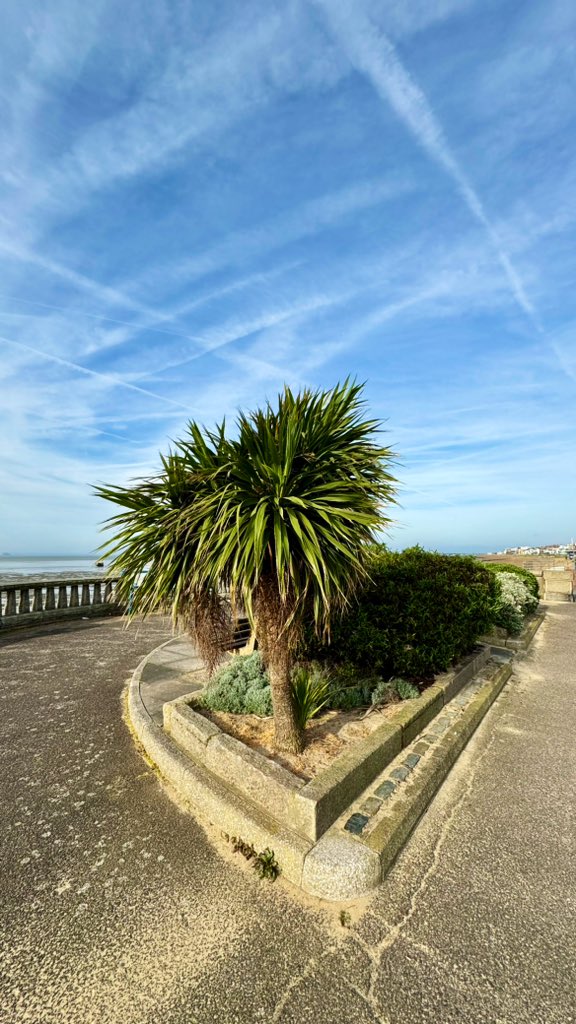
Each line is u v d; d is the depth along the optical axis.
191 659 5.68
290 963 1.66
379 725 3.15
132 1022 1.46
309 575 2.44
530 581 9.50
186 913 1.89
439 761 2.94
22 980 1.60
